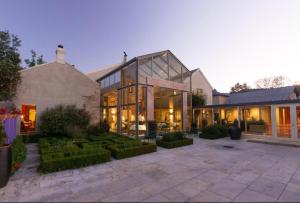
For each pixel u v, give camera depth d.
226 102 23.09
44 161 4.73
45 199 3.25
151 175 4.55
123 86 12.77
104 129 12.85
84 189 3.69
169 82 13.18
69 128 9.57
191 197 3.34
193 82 20.08
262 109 13.25
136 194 3.46
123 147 6.89
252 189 3.70
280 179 4.28
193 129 13.16
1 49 10.67
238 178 4.35
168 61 13.59
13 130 7.84
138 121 10.71
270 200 3.23
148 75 11.76
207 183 4.02
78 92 12.59
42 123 9.77
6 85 9.09
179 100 14.45
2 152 3.80
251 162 5.80
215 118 15.52
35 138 9.88
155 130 10.80
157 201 3.18
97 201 3.17
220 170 4.98
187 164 5.57
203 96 19.25
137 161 5.95
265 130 11.93
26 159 6.29
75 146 6.61
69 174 4.63
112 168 5.16
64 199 3.25
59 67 11.79
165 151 7.58
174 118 14.77
